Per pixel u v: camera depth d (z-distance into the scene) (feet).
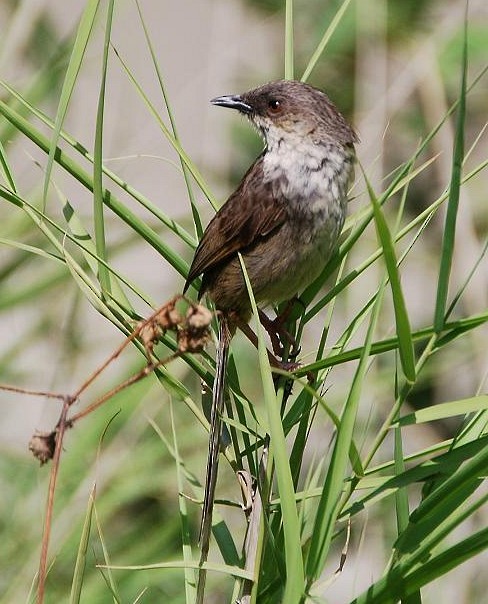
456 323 20.52
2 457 35.68
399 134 43.73
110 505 33.47
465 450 20.93
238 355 40.81
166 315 19.83
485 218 45.34
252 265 31.48
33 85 34.32
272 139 32.04
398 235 23.76
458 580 35.22
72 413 36.70
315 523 19.93
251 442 26.37
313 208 30.89
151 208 25.32
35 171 37.78
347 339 24.11
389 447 41.11
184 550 23.71
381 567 36.32
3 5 37.40
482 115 45.37
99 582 31.89
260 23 42.32
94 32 40.88
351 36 41.29
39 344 37.96
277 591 22.06
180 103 42.75
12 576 32.42
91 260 25.68
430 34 42.78
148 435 35.76
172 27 46.55
